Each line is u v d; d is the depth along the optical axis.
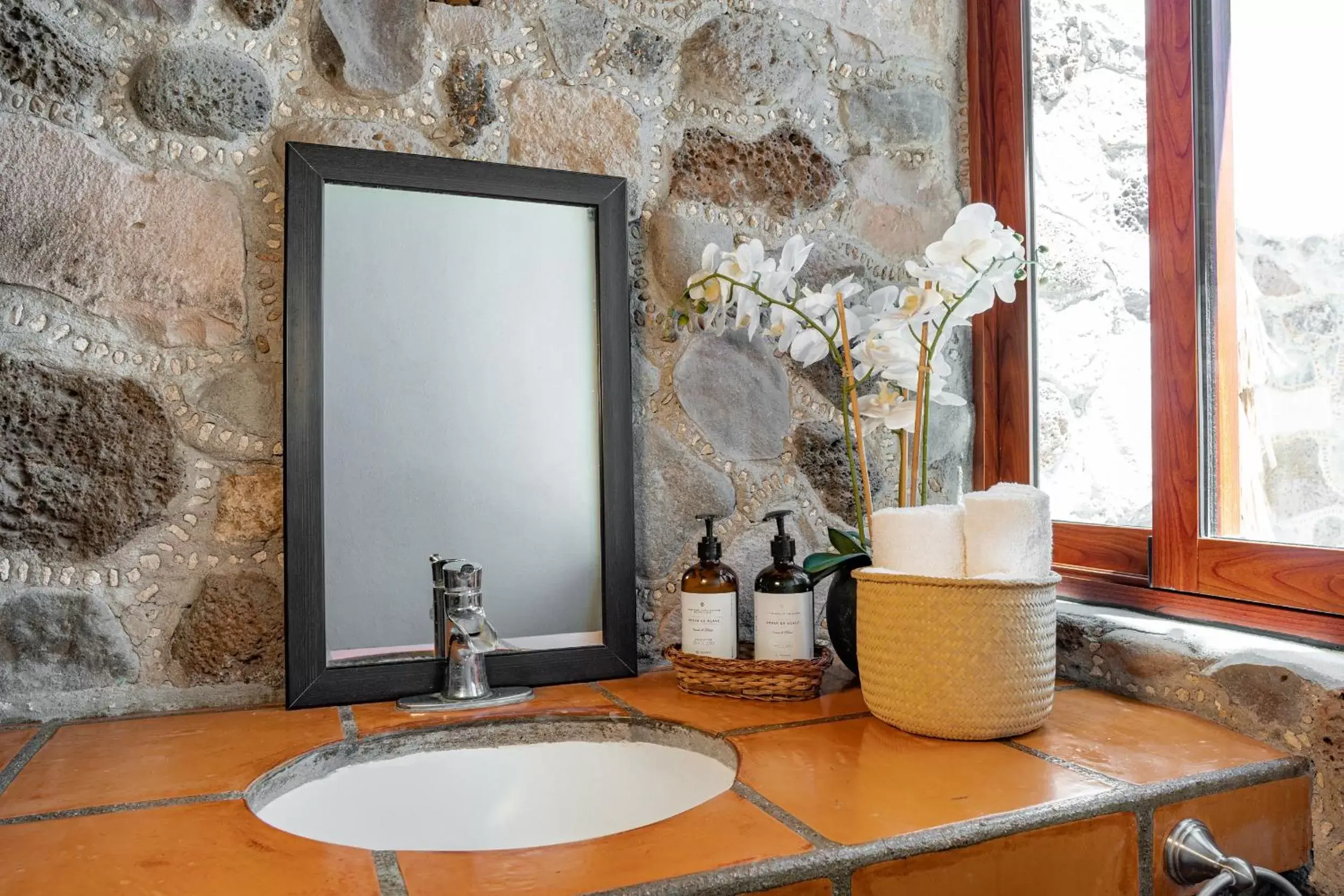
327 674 1.01
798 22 1.30
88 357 0.97
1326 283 0.94
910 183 1.38
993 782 0.78
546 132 1.16
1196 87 1.08
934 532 0.93
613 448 1.14
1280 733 0.87
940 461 1.38
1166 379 1.11
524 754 0.98
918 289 1.08
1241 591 1.03
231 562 1.01
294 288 1.00
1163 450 1.12
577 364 1.14
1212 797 0.79
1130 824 0.75
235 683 1.01
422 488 1.07
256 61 1.04
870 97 1.35
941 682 0.88
